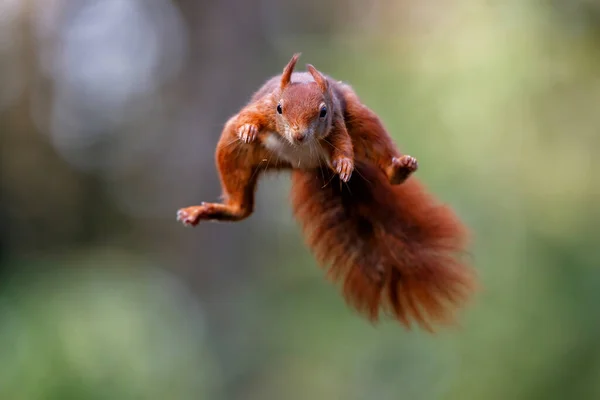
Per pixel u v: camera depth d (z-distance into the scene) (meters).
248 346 14.95
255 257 15.86
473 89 12.54
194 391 13.54
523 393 11.25
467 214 12.28
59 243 20.78
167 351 13.71
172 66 19.23
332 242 5.40
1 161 19.84
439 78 12.77
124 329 12.72
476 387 11.62
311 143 4.64
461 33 13.16
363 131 4.65
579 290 11.46
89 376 11.43
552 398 11.11
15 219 20.06
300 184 5.41
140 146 21.05
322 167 5.13
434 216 5.34
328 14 16.53
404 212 5.34
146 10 19.70
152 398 12.05
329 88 4.61
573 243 11.82
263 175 5.31
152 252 21.23
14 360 11.26
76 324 12.12
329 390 14.17
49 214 20.64
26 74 19.73
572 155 12.43
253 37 15.37
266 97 4.79
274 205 15.91
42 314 12.14
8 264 15.50
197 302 15.77
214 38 15.28
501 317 11.66
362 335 14.27
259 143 4.95
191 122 15.64
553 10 12.04
